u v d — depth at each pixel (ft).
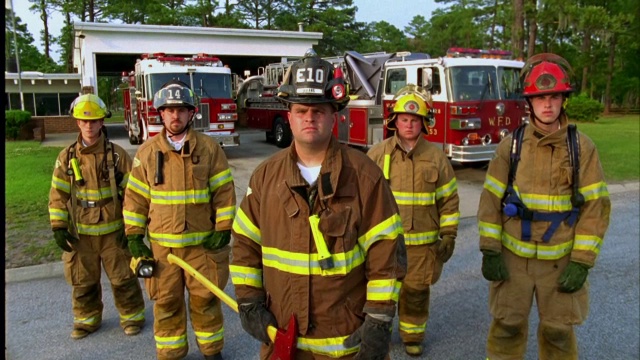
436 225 11.83
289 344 6.63
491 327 10.17
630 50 125.08
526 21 92.58
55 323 13.80
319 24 129.59
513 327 9.79
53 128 79.77
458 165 41.78
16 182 30.48
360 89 43.42
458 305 15.03
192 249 11.03
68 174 12.19
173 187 10.77
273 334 6.82
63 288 16.17
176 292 11.14
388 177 11.71
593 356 12.07
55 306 14.85
